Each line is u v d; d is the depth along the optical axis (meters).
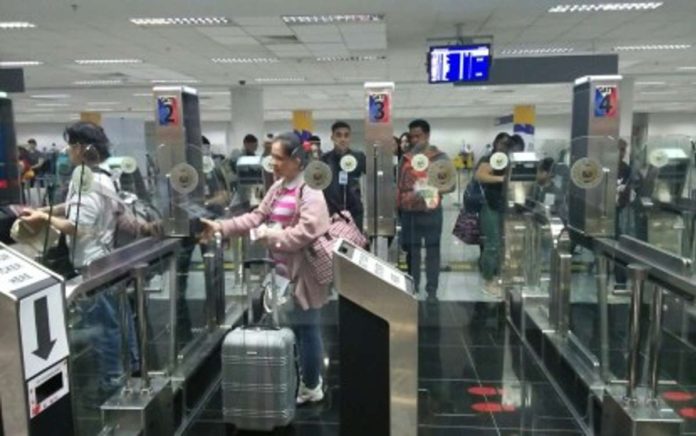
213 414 3.33
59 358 1.59
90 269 2.42
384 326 1.54
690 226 4.29
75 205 2.93
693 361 3.19
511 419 3.24
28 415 1.45
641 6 6.61
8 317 1.40
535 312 4.39
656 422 2.65
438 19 7.14
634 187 4.85
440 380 3.80
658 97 18.48
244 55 9.84
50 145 25.09
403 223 4.83
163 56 9.84
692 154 4.59
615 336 3.17
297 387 3.29
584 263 3.65
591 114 3.66
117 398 2.77
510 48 9.56
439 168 4.71
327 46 8.98
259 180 5.03
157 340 3.21
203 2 6.05
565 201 4.07
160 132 3.47
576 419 3.23
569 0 6.29
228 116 25.17
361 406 1.58
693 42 9.06
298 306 3.23
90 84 13.69
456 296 5.39
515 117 20.67
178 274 3.48
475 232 5.37
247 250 4.03
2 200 4.19
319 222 3.03
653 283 2.66
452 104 20.44
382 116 4.11
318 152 4.09
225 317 4.31
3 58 9.85
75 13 6.43
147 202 3.39
